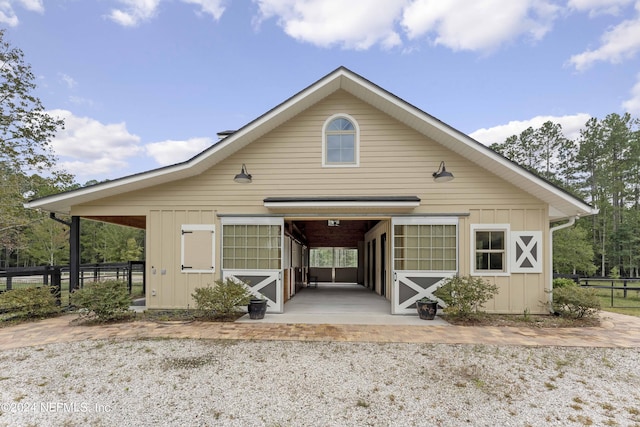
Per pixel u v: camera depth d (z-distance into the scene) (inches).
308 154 309.9
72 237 316.2
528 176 268.1
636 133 1113.4
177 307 308.8
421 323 264.4
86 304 258.8
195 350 198.5
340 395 143.9
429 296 294.7
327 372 167.3
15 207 554.9
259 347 204.1
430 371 169.8
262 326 253.8
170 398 140.9
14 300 271.6
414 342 213.9
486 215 297.3
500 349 201.9
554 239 794.2
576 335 231.3
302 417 126.3
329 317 285.3
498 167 282.2
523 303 291.4
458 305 269.1
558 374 168.1
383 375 164.4
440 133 285.0
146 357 187.2
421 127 295.9
